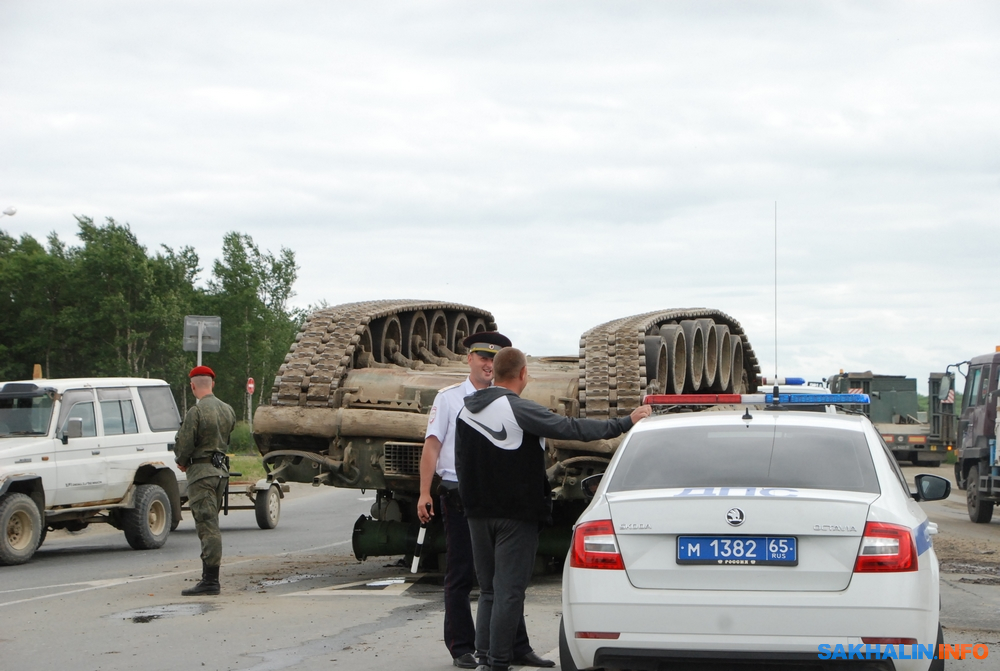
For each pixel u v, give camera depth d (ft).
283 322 244.22
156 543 51.19
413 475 33.76
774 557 16.39
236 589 34.14
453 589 21.86
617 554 16.92
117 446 50.34
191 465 32.35
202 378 32.81
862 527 16.34
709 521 16.62
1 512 43.09
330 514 72.74
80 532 63.57
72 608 30.09
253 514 75.41
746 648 16.16
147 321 240.73
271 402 35.14
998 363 66.95
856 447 18.60
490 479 19.84
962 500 84.12
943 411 94.84
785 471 17.90
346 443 34.55
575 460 32.65
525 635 21.62
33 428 47.42
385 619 27.27
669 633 16.46
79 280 246.47
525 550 19.90
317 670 21.20
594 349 33.91
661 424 19.93
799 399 22.89
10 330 252.21
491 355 22.90
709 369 44.32
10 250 288.71
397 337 39.34
